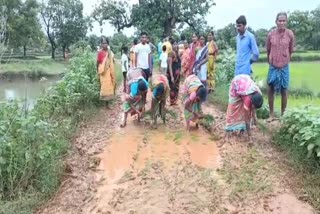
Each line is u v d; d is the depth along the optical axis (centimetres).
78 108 1047
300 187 571
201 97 855
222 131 859
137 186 593
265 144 755
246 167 643
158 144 790
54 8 6072
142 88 903
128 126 938
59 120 895
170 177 619
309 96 1531
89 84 1124
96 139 840
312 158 626
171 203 534
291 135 716
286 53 855
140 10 3569
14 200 532
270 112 909
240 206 527
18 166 573
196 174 626
